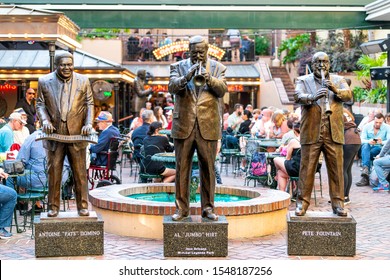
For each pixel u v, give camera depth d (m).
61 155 7.57
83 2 18.97
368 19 19.58
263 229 8.91
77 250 7.56
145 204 8.69
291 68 32.59
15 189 9.55
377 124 14.35
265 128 16.25
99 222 7.59
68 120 7.50
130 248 8.08
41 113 7.49
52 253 7.52
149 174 12.02
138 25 19.28
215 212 8.46
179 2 19.27
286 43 32.62
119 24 19.22
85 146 7.64
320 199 12.25
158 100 28.44
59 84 7.54
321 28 19.66
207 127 7.50
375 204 11.64
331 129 7.58
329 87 7.52
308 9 19.59
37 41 13.99
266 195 9.61
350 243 7.54
